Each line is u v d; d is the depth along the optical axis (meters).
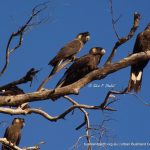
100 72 12.05
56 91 12.00
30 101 12.18
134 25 11.75
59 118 13.26
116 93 11.93
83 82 12.04
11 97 12.18
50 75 13.46
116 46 11.91
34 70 11.95
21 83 12.06
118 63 12.12
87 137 12.16
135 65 13.53
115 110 12.25
